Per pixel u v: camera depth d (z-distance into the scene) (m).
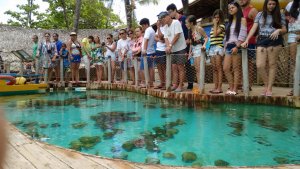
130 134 3.79
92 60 10.39
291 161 2.71
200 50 6.24
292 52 5.77
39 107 6.18
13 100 7.39
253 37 5.84
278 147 3.11
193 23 6.37
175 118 4.66
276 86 6.95
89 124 4.45
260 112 4.89
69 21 28.69
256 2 7.88
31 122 4.65
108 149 3.19
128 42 9.18
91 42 10.83
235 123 4.19
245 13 5.77
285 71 6.46
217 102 5.80
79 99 7.48
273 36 5.10
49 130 4.11
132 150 3.13
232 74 5.97
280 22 5.09
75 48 10.28
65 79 10.80
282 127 3.90
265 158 2.80
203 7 12.91
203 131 3.81
